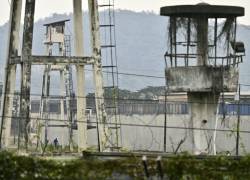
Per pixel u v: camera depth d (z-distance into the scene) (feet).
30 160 140.97
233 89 236.02
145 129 347.97
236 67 236.22
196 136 232.73
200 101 234.58
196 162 139.03
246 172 139.44
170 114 341.82
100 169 137.59
